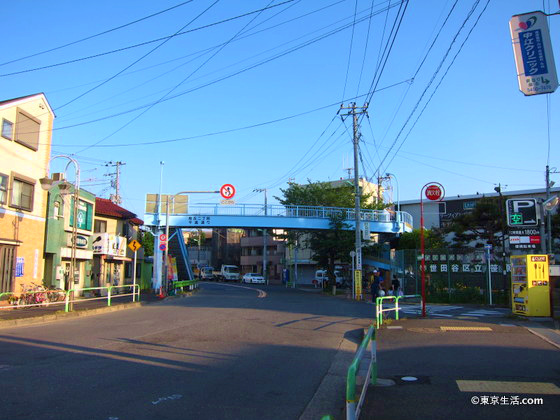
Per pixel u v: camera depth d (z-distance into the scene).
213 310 19.34
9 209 19.98
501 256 29.56
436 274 26.08
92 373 7.97
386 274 38.22
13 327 14.01
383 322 15.04
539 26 8.06
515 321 15.03
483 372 8.17
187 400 6.60
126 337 11.91
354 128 30.83
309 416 6.18
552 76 7.95
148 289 38.50
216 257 91.12
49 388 6.98
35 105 21.77
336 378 8.25
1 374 7.76
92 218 28.41
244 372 8.41
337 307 22.02
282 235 55.91
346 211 39.56
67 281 25.81
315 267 66.56
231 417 5.97
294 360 9.62
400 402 6.48
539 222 20.88
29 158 21.44
